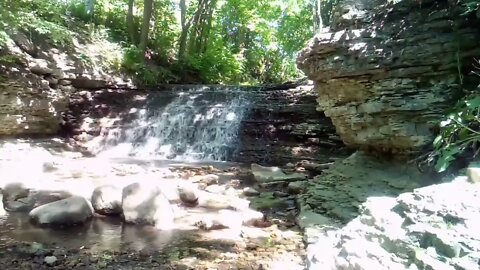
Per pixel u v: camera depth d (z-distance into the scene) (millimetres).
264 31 26219
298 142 13250
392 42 6852
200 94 16391
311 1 22938
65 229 6320
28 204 7352
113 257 5238
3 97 11703
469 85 6484
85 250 5453
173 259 5223
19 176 9148
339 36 7398
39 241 5723
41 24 12891
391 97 6945
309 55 8125
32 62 12781
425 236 2967
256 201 8297
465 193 3426
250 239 6055
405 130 6824
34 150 12039
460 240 2738
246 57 27406
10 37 12312
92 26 16516
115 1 19688
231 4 24891
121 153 14305
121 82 16000
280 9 25375
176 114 15180
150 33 20484
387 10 7090
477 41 6352
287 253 5465
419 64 6637
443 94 6535
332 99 8344
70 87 14617
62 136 14258
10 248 5398
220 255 5379
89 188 8312
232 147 13734
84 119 14781
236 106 14914
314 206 7262
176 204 7855
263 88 16250
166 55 20172
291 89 15250
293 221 6992
